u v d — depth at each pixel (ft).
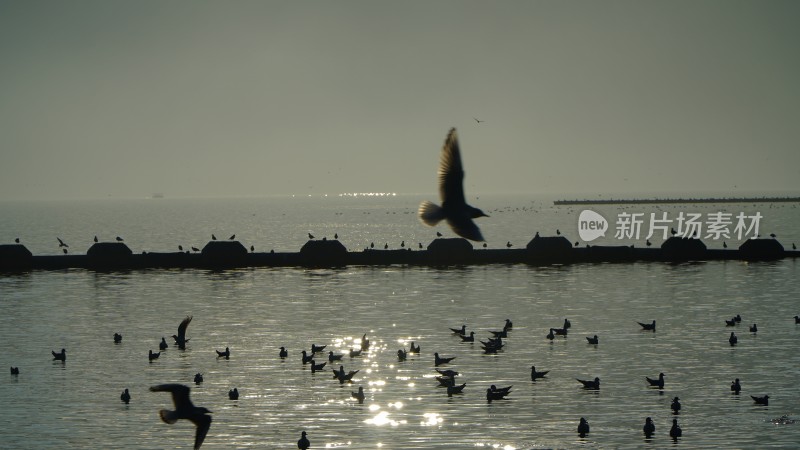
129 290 338.34
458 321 266.77
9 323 268.62
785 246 551.59
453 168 53.57
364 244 622.54
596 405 175.22
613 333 244.83
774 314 273.13
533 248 417.69
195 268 408.26
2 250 404.36
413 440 156.76
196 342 238.48
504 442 155.02
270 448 154.30
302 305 298.97
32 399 183.01
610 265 407.85
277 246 631.97
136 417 171.01
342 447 153.89
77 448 154.10
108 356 222.07
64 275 385.29
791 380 190.80
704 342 231.50
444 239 419.54
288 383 194.59
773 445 151.12
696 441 153.69
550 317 271.90
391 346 231.50
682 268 395.55
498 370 203.41
